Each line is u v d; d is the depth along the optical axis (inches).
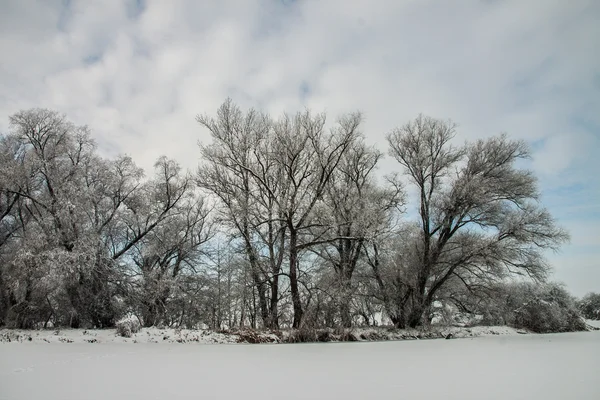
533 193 1035.3
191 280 1184.8
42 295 896.9
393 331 953.5
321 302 928.9
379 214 982.4
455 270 1111.0
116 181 1110.4
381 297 1077.1
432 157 1104.2
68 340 727.1
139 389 315.3
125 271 1048.2
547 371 414.9
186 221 1251.8
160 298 1056.8
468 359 518.9
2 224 1063.0
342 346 701.3
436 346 709.3
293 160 930.1
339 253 1079.6
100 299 970.7
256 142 1004.6
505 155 1061.8
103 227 1076.5
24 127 1000.2
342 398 288.0
